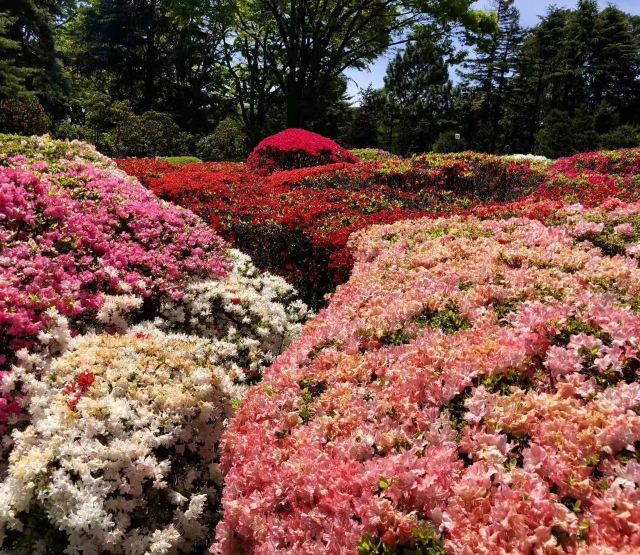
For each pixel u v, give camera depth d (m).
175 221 5.48
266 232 6.60
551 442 1.83
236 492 2.29
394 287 3.68
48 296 3.80
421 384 2.31
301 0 28.80
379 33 31.48
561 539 1.51
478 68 41.72
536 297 3.03
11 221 4.35
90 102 25.11
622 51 39.25
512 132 42.19
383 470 1.84
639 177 9.02
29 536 2.48
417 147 42.03
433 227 5.29
